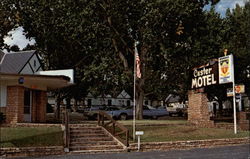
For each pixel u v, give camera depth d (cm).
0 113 2302
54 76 2230
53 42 3959
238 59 3891
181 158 1504
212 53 3189
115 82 3198
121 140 1869
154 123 2441
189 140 2008
